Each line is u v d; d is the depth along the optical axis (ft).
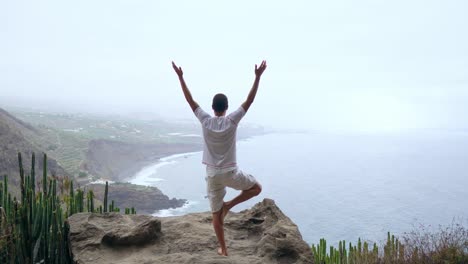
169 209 374.02
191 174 621.72
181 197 456.45
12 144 268.21
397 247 39.37
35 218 19.94
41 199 20.58
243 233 21.39
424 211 444.14
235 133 15.40
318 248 38.78
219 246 19.26
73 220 20.89
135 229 19.51
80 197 23.85
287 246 18.43
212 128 15.30
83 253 18.65
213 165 15.46
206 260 17.37
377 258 39.55
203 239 19.74
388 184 653.30
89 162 460.96
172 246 19.31
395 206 475.31
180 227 20.92
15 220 19.30
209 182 15.97
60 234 19.98
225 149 15.38
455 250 35.81
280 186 618.85
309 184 640.99
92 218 21.57
